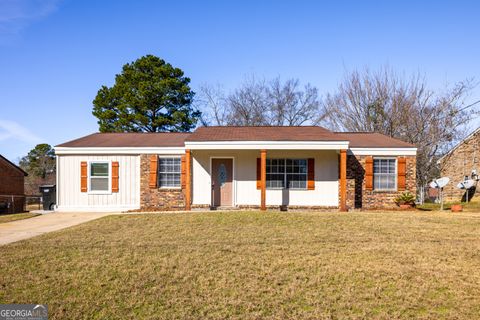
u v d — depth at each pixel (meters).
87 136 20.62
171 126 34.28
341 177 16.11
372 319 5.62
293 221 12.59
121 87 33.47
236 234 10.74
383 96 29.41
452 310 5.90
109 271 7.55
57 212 17.44
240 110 37.66
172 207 17.62
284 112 37.38
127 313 5.90
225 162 17.91
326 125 33.50
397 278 7.07
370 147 17.52
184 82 35.38
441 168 26.48
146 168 17.77
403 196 17.09
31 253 8.85
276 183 17.77
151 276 7.28
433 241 9.81
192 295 6.47
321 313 5.82
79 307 6.08
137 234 10.91
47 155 47.47
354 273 7.34
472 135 23.88
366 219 12.97
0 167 24.62
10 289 6.74
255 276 7.24
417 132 27.84
